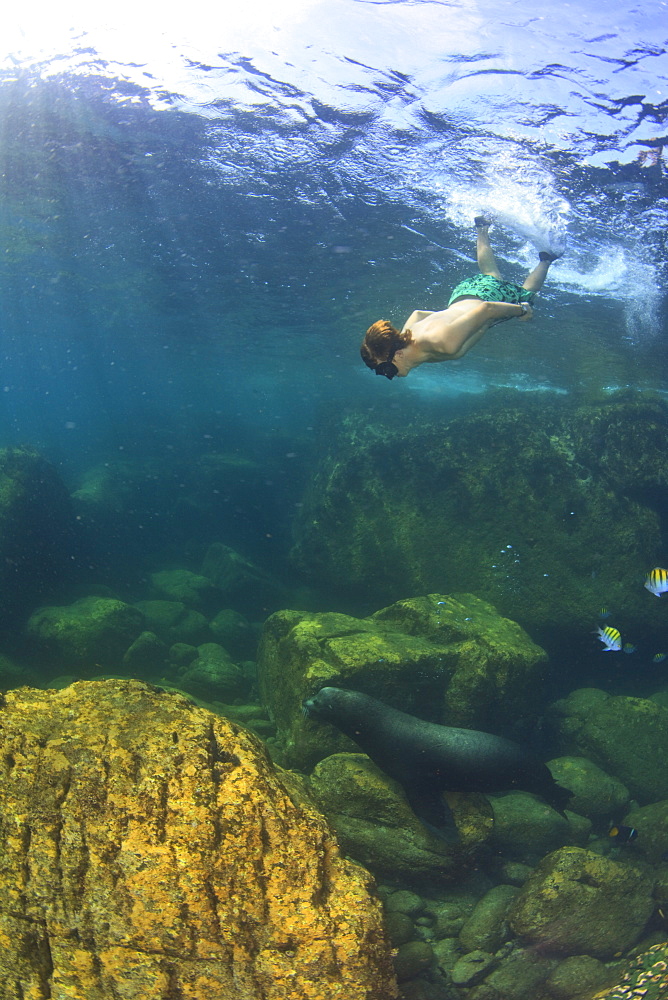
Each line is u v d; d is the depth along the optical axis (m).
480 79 9.10
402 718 7.55
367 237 14.26
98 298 25.41
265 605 18.33
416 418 20.33
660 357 18.52
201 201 14.23
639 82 8.60
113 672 13.17
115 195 14.70
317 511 18.56
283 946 3.86
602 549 15.77
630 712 10.93
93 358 46.38
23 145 13.01
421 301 17.98
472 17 8.23
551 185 10.84
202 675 12.57
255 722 10.38
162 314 25.89
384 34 8.71
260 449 29.64
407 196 12.24
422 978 6.07
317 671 8.90
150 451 36.19
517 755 7.82
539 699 10.45
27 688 4.89
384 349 4.43
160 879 3.86
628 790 9.96
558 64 8.65
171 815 4.05
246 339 27.84
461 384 28.47
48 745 4.32
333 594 18.22
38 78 10.80
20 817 4.04
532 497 16.61
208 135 11.66
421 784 7.48
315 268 16.70
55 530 17.67
